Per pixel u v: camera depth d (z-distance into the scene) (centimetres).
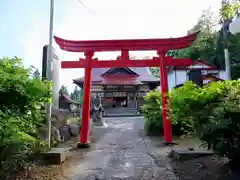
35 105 506
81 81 2984
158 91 1378
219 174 483
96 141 1055
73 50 970
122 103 3241
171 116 624
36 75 571
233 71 2012
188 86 581
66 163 651
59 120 1062
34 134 553
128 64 966
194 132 556
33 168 561
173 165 594
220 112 469
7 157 407
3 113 409
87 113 954
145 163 636
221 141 487
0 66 464
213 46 2995
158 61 980
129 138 1117
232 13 578
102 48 957
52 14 802
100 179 510
